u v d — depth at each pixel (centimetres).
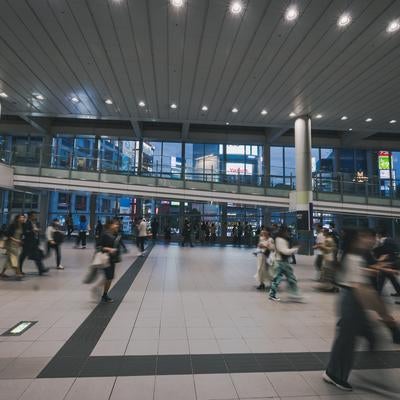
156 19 809
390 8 748
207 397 273
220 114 1514
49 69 1096
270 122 1608
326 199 1862
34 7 773
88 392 277
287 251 619
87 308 537
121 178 1862
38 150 1834
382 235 583
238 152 2373
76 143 2291
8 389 281
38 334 415
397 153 2416
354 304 291
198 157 2358
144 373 314
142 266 1013
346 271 296
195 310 538
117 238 598
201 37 884
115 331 430
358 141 2322
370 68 1033
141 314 509
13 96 1361
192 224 2252
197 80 1156
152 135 2245
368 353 366
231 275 880
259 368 330
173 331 435
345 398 275
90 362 336
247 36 873
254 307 565
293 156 2375
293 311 541
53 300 581
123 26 841
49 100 1402
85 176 1842
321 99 1300
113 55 991
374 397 277
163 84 1198
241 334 428
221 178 1928
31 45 942
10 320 470
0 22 833
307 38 873
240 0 734
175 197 1881
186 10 773
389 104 1343
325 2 732
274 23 813
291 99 1303
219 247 1795
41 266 818
